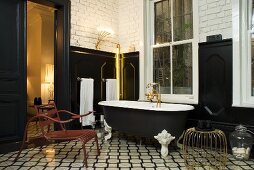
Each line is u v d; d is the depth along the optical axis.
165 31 4.57
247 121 3.20
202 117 3.70
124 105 3.62
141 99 4.70
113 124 3.84
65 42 4.21
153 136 3.31
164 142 3.04
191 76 4.09
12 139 3.45
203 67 3.71
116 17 5.21
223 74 3.48
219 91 3.52
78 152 3.24
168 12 4.52
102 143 3.72
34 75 6.91
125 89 5.03
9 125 3.43
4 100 3.36
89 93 4.44
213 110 3.58
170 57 4.43
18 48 3.53
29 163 2.80
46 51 6.73
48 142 3.74
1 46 3.35
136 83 4.81
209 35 3.74
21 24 3.58
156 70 4.68
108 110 3.89
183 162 2.84
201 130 2.62
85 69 4.53
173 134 3.23
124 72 5.06
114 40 5.14
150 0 4.76
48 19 6.78
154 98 4.51
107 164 2.76
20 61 3.56
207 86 3.66
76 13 4.43
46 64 6.69
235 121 3.32
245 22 3.34
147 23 4.78
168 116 3.18
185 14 4.22
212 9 3.71
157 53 4.67
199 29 3.88
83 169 2.61
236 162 2.85
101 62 4.83
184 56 4.21
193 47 3.98
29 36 7.20
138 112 3.44
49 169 2.61
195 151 3.29
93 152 3.24
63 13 4.20
